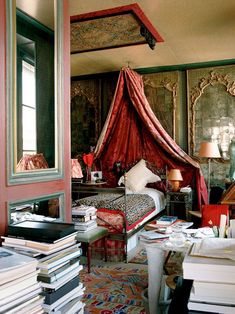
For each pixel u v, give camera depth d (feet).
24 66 5.40
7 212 4.79
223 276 3.00
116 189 13.73
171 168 19.35
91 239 11.91
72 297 4.63
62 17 6.25
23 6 5.39
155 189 19.29
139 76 19.38
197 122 20.12
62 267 4.47
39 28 5.78
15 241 4.50
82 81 22.40
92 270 12.19
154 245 8.01
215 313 2.98
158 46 16.74
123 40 14.66
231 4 12.00
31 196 5.30
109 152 20.12
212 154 17.67
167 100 20.67
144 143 19.84
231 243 3.83
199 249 3.56
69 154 6.43
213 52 17.89
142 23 12.92
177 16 12.98
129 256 13.73
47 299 4.18
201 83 20.01
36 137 5.68
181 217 19.07
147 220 15.51
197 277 3.07
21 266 3.35
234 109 19.29
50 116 6.05
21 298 3.33
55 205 5.94
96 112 22.00
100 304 9.36
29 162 5.43
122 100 19.63
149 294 8.36
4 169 4.75
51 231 4.49
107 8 11.90
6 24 4.82
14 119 4.92
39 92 5.78
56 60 6.07
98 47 15.37
